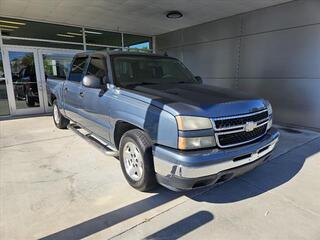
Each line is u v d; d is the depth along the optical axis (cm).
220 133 250
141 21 847
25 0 623
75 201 286
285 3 635
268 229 238
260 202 285
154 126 264
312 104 619
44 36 859
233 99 287
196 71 936
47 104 899
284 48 655
